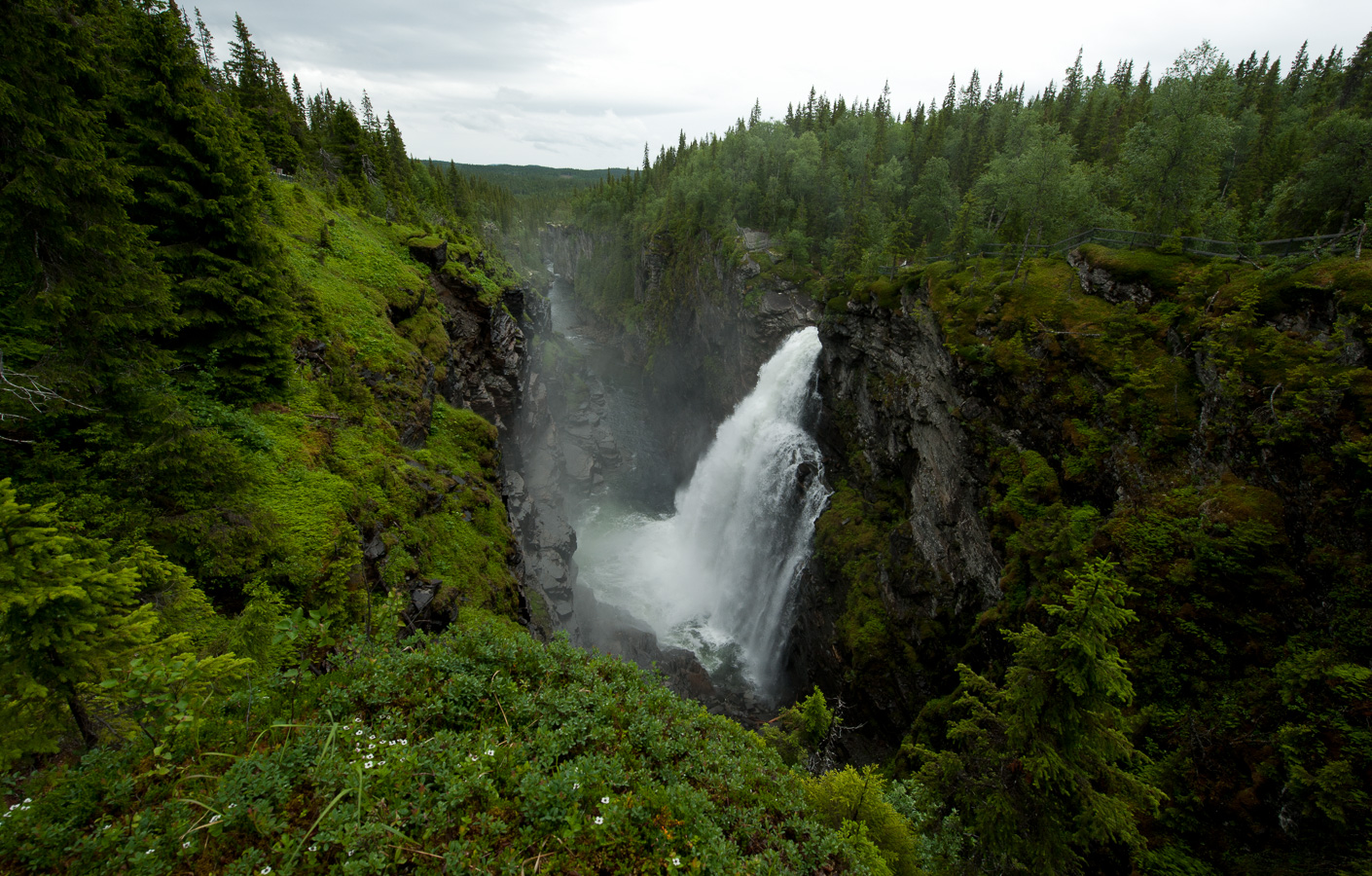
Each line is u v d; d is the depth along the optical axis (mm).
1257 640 16422
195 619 10609
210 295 17469
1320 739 13984
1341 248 20406
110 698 6965
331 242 33750
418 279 38000
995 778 13016
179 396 16172
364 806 6758
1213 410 20000
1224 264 23062
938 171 65688
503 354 45594
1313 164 28969
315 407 21047
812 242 75688
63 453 11289
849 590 36469
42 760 7730
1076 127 70250
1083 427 23547
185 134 16812
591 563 55219
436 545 22109
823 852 8586
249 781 6688
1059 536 21078
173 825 6059
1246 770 15047
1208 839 14812
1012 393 26797
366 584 16281
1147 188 31500
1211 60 29203
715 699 39406
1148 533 19281
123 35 16031
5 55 10094
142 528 11109
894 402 37562
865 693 32344
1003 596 23984
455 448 30250
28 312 10898
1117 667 11227
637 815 7527
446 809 7047
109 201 11758
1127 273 25656
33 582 6270
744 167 98875
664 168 141625
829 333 47719
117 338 12648
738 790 9188
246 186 17844
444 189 104375
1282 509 17281
